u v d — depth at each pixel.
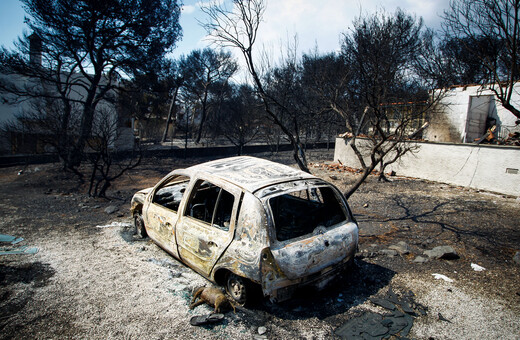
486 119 13.77
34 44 14.79
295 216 3.84
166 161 19.28
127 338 3.03
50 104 12.88
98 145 9.70
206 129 36.41
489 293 3.81
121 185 12.14
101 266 4.66
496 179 10.36
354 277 4.25
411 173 13.41
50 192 10.43
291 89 8.02
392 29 6.58
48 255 5.08
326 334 3.04
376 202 8.94
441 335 3.00
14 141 15.99
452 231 6.25
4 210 8.08
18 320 3.32
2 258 4.93
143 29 15.93
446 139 14.05
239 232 3.43
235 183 3.72
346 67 7.54
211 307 3.57
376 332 3.04
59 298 3.76
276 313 3.43
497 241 5.68
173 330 3.15
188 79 32.91
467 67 13.18
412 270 4.49
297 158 7.03
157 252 5.20
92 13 14.42
